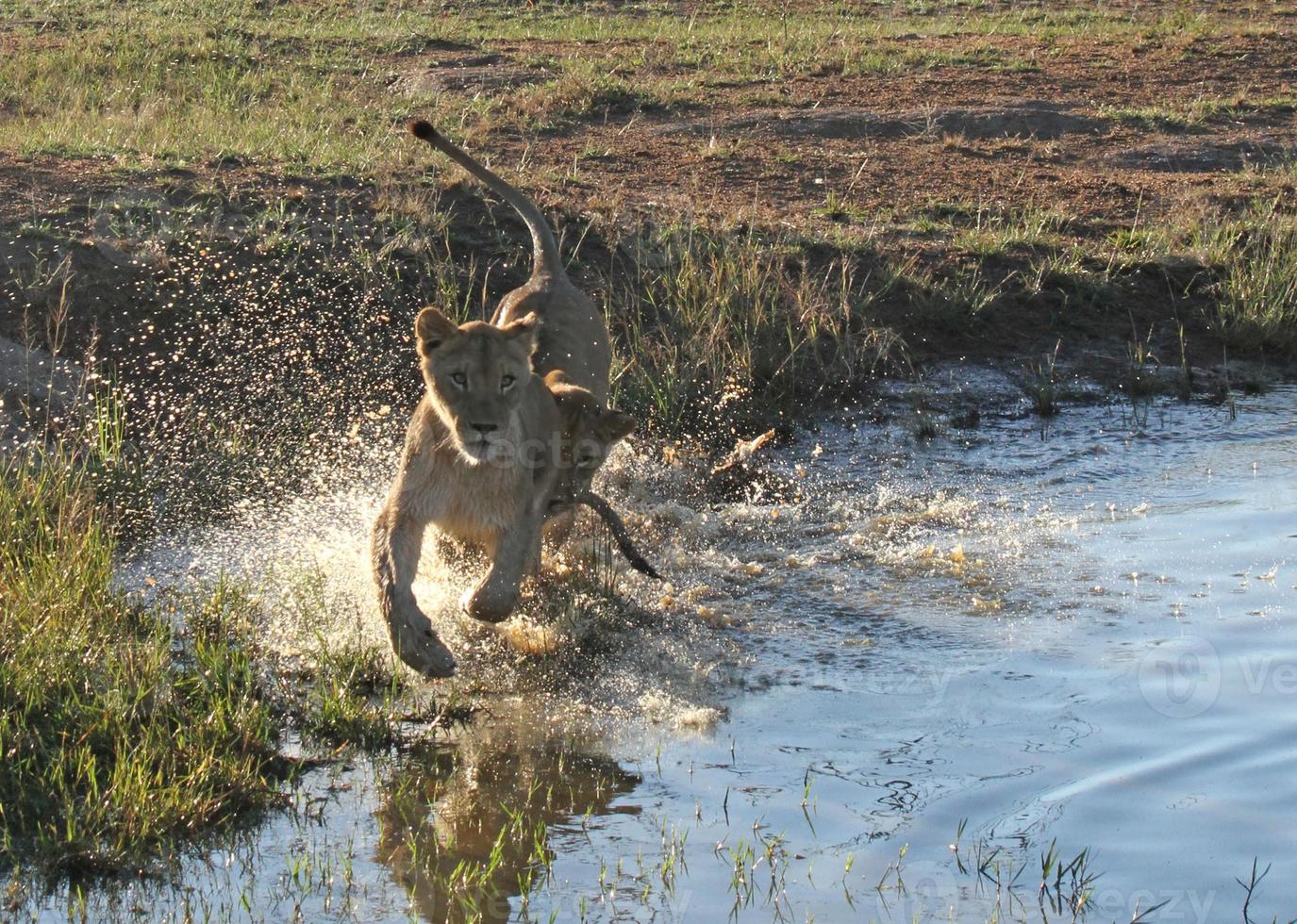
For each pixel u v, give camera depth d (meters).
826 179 23.45
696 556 13.12
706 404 16.39
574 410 11.88
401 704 10.50
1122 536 13.54
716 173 23.53
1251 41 35.03
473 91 30.20
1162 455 15.71
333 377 15.99
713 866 8.46
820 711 10.39
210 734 9.63
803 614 12.05
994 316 18.78
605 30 38.12
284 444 14.90
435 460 10.70
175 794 8.82
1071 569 12.78
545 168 22.77
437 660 10.17
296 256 17.52
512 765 9.72
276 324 16.56
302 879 8.36
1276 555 12.97
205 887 8.27
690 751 9.88
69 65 31.12
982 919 7.87
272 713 10.23
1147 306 19.34
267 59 33.00
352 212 19.02
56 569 11.32
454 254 18.25
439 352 10.48
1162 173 24.81
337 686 10.34
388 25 37.81
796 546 13.47
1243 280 19.39
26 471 13.06
